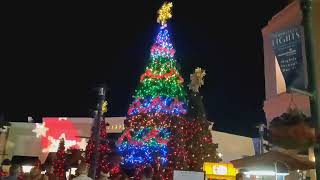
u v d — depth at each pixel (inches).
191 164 1069.8
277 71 965.2
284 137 191.2
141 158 967.6
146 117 994.1
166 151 964.6
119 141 1018.1
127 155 989.2
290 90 237.3
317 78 171.0
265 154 438.3
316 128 206.8
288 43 578.9
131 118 1021.8
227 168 781.3
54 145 1483.8
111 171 865.5
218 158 1153.4
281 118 202.4
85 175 337.1
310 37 170.2
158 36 1079.0
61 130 1496.1
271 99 943.0
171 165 942.4
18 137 1481.3
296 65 544.4
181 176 343.3
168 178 923.4
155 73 1036.5
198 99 1182.9
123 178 486.0
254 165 442.3
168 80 1032.2
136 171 850.1
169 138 974.4
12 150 1459.2
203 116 1156.5
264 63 1036.5
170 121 987.3
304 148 192.7
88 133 1489.9
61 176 876.6
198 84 1211.9
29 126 1497.3
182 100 1052.5
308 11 202.5
